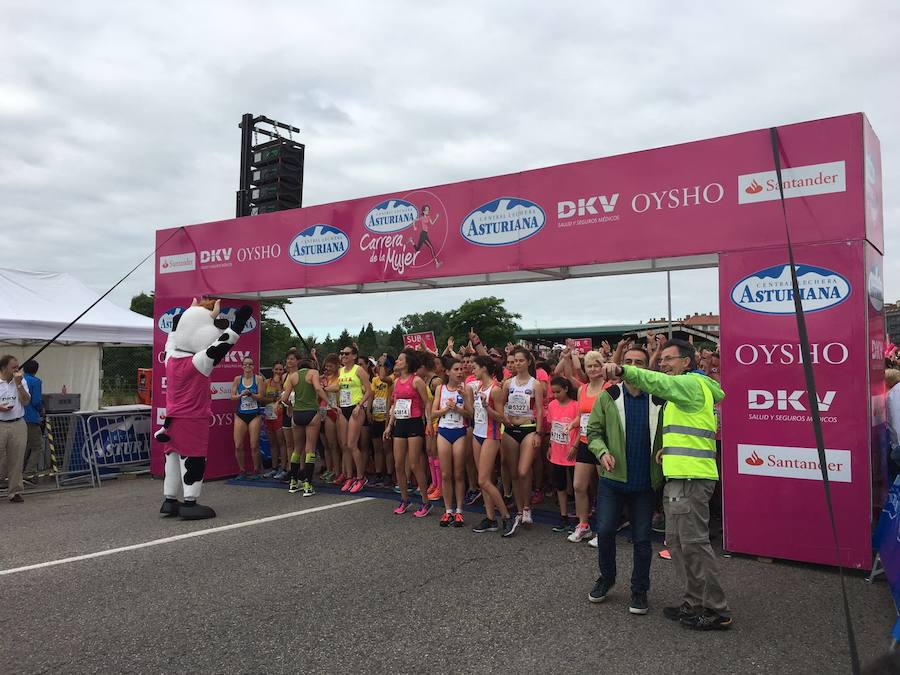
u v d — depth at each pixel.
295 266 8.58
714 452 3.95
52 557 5.56
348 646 3.72
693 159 5.72
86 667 3.51
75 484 9.29
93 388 13.56
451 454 6.34
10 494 8.03
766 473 5.26
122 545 5.91
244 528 6.44
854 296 4.96
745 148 5.47
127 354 37.03
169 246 9.82
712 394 3.95
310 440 8.00
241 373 9.67
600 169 6.23
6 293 10.98
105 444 9.75
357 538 5.98
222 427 9.41
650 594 4.52
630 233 6.04
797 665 3.44
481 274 7.43
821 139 5.14
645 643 3.72
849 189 5.02
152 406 9.88
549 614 4.16
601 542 4.26
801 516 5.11
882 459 5.35
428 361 7.71
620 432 4.15
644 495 4.14
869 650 3.61
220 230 9.29
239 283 9.07
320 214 8.37
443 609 4.26
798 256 5.21
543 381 7.45
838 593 4.54
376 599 4.45
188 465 6.98
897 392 5.38
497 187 6.93
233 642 3.79
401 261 7.64
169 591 4.67
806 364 3.39
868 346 4.93
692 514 3.89
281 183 12.08
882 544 4.59
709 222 5.62
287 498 7.87
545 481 8.24
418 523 6.52
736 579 4.85
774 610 4.22
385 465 8.59
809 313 5.13
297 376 8.08
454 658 3.55
